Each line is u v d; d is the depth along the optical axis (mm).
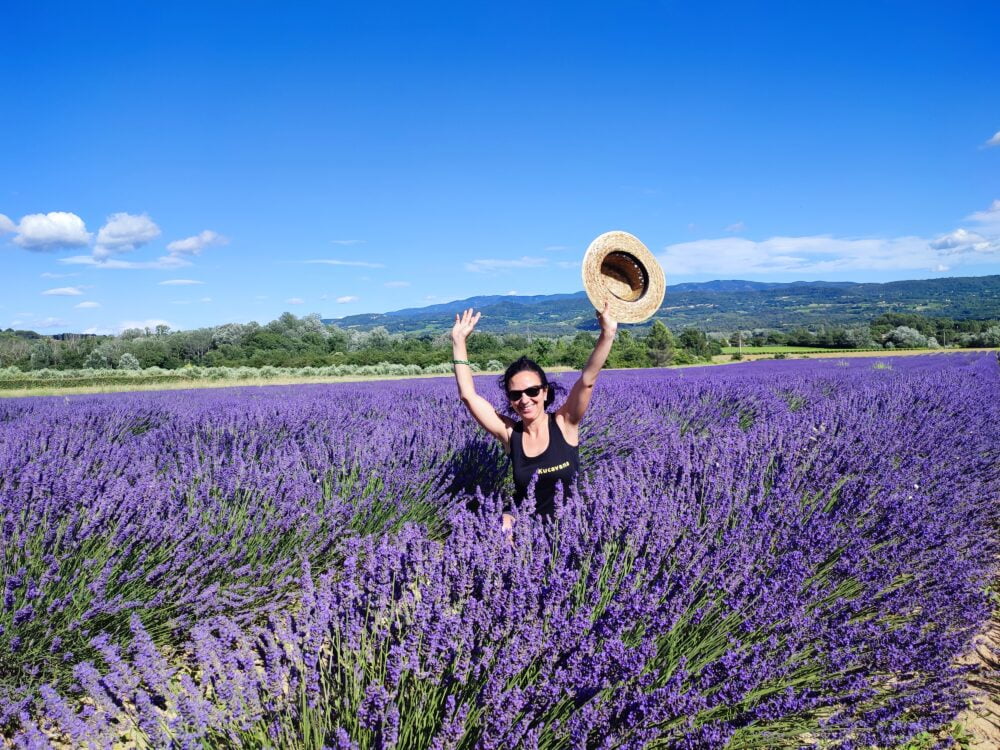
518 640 1624
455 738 1394
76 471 3201
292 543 3162
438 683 1598
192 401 11047
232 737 1493
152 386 26266
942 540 2953
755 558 2432
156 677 1528
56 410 9492
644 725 1580
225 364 56906
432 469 4320
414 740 1506
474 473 4559
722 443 3766
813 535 2631
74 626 2303
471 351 56625
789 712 1809
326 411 6895
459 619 1656
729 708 1820
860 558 2602
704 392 9883
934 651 2184
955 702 2139
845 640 2125
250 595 2771
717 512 2713
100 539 2812
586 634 1809
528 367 2785
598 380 15109
